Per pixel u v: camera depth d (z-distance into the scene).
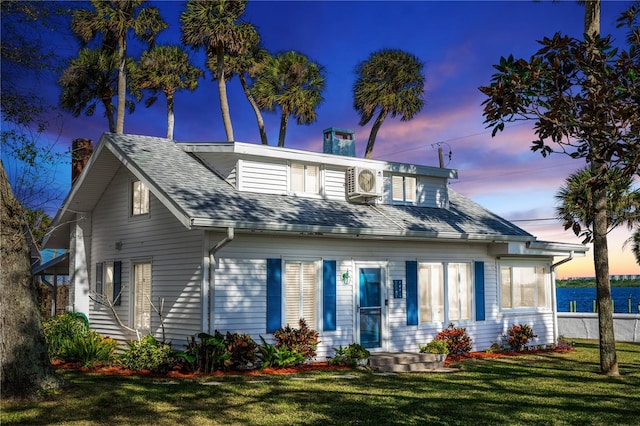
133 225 16.75
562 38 8.02
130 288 16.64
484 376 13.69
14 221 9.99
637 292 97.12
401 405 10.13
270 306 14.69
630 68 7.54
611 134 7.62
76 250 18.58
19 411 9.08
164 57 34.00
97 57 31.30
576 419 9.23
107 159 17.06
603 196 14.29
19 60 13.19
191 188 14.80
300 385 11.88
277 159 16.64
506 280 19.78
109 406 9.57
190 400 10.20
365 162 18.09
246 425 8.63
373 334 16.56
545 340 20.38
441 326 17.92
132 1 31.28
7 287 9.84
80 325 16.56
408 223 17.23
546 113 8.16
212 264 13.85
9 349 9.76
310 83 33.97
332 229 14.95
